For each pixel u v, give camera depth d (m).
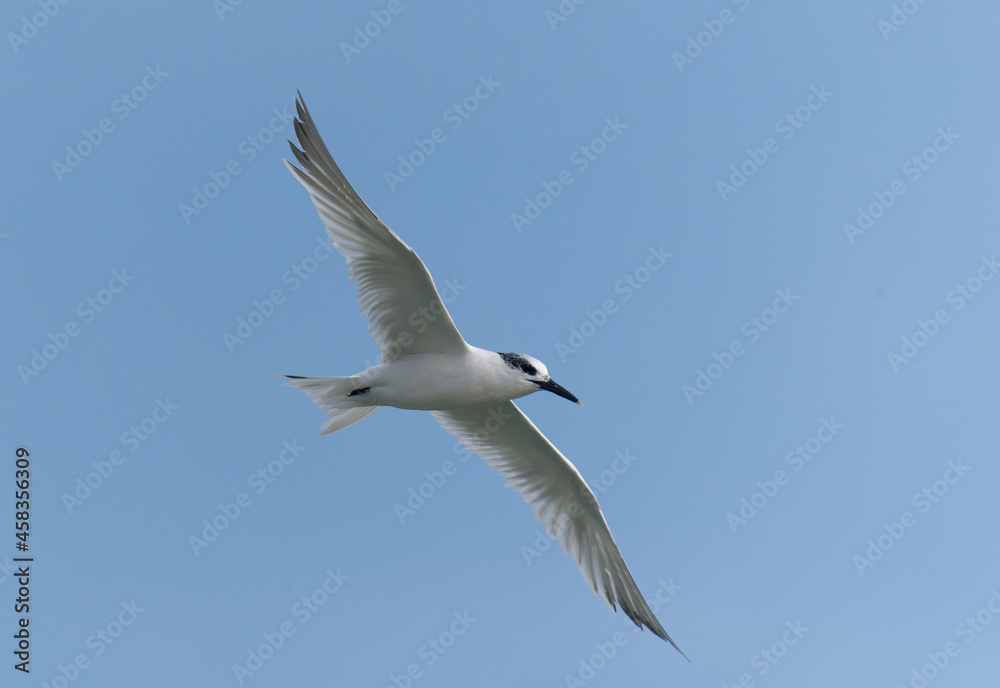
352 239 12.38
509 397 13.93
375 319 13.09
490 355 13.65
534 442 15.12
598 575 15.87
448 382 13.30
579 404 13.98
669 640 14.54
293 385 13.50
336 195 12.03
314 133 11.76
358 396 13.50
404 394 13.38
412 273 12.27
